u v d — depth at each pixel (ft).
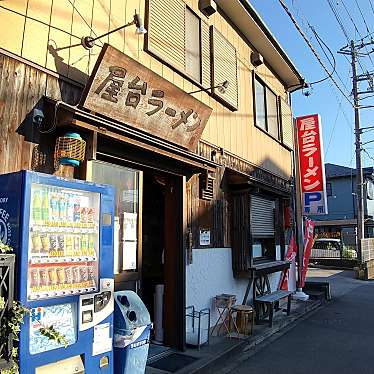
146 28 19.17
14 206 9.77
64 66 14.60
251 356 20.36
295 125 39.73
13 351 8.74
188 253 21.18
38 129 13.38
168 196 21.04
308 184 38.55
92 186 11.60
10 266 8.87
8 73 12.62
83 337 10.76
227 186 26.48
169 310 19.93
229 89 27.45
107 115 15.16
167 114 18.03
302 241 38.58
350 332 25.86
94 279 11.47
